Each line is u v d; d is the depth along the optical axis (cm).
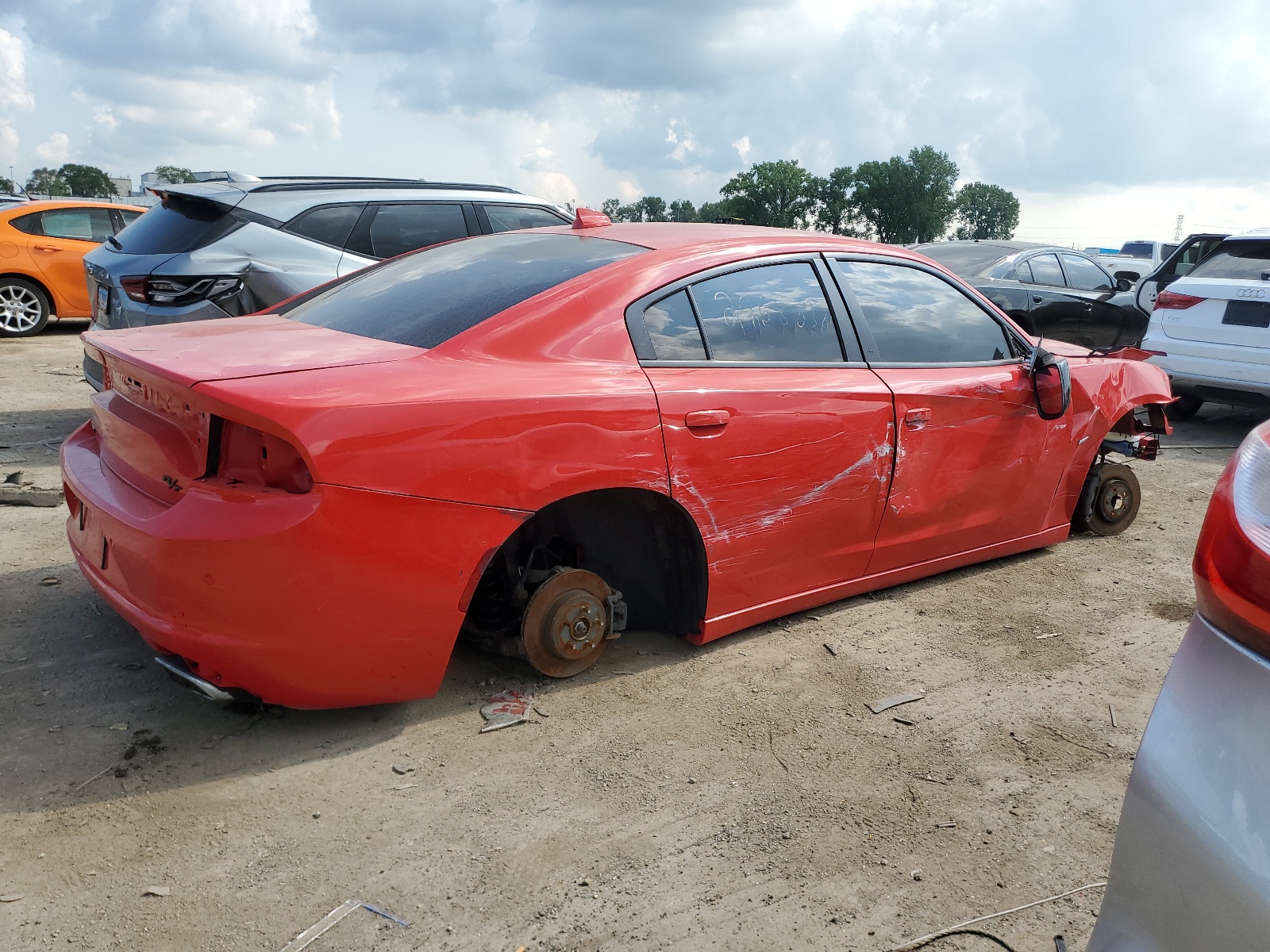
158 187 595
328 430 230
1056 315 877
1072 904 217
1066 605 395
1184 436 790
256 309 577
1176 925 120
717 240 337
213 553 231
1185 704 125
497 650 307
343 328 310
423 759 262
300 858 221
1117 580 426
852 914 211
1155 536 495
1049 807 255
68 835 223
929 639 355
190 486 242
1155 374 484
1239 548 121
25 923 196
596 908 210
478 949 196
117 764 252
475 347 274
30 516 439
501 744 272
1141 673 337
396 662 255
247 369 248
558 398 267
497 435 255
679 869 223
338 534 233
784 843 234
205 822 231
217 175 625
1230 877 114
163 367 246
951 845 237
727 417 303
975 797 258
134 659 308
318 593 235
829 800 253
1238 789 115
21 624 327
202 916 201
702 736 281
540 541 304
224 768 254
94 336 302
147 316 558
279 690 247
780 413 316
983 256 923
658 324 303
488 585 303
